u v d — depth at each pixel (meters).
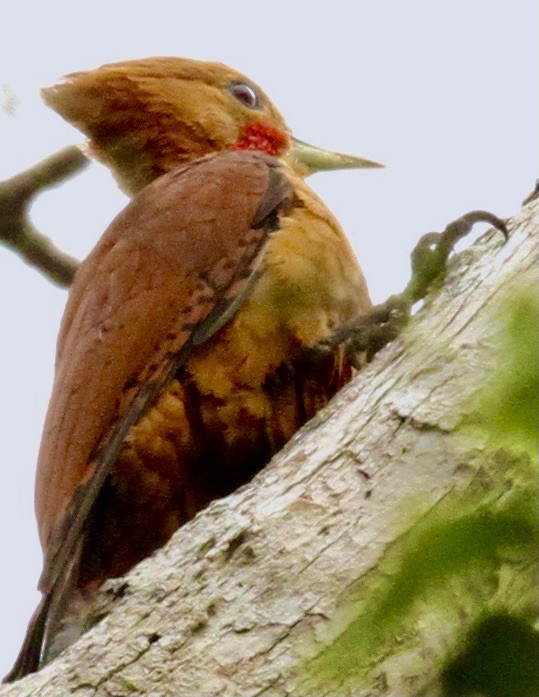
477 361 8.60
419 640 7.73
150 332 10.88
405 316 10.77
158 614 8.26
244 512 8.58
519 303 6.57
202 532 8.59
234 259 11.10
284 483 8.70
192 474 10.92
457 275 9.39
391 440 8.55
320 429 9.01
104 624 8.31
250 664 7.93
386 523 8.20
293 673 7.84
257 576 8.24
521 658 7.59
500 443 6.87
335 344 10.98
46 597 9.82
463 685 7.59
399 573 6.58
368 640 7.15
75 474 10.48
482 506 7.92
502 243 9.34
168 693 7.92
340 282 11.30
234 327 10.86
